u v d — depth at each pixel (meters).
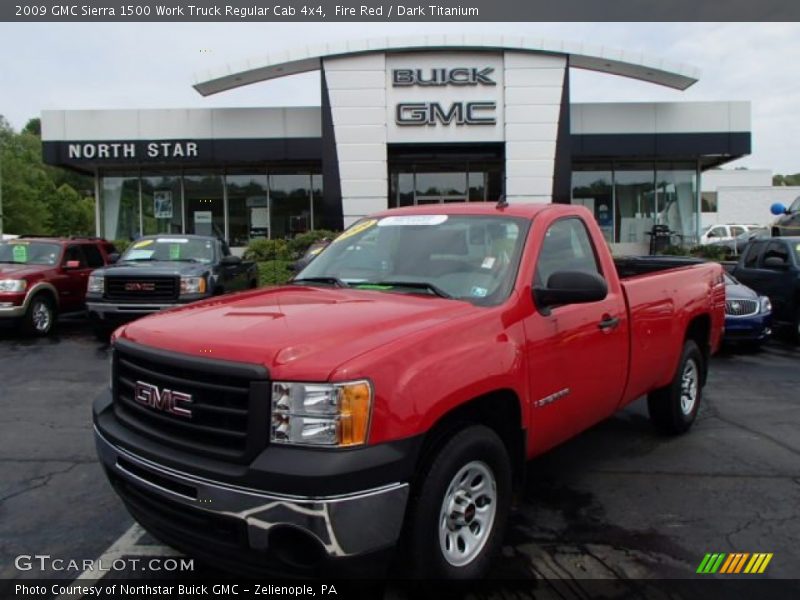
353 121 20.16
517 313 3.43
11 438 5.71
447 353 2.94
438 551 2.87
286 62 19.75
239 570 2.69
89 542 3.77
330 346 2.71
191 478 2.69
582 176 23.48
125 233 23.11
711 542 3.75
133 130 20.95
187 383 2.79
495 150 21.42
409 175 22.89
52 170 74.56
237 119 20.98
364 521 2.54
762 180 60.44
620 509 4.21
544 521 4.02
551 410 3.67
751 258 12.86
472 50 20.08
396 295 3.56
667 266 6.65
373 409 2.59
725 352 10.59
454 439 2.98
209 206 23.17
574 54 19.84
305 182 23.19
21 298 11.01
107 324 10.46
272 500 2.50
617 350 4.33
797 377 8.52
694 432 5.92
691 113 21.28
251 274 13.49
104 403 3.39
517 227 3.89
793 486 4.61
